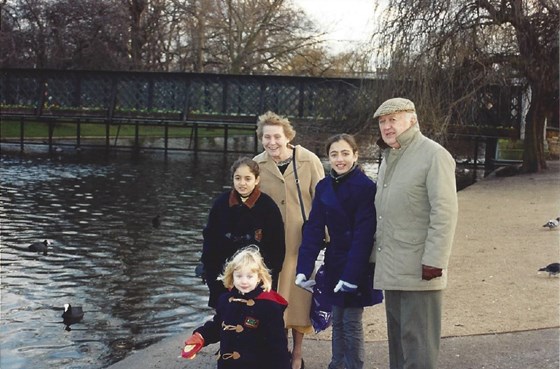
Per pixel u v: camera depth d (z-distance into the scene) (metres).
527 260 8.03
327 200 4.34
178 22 41.19
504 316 5.75
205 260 4.50
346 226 4.31
